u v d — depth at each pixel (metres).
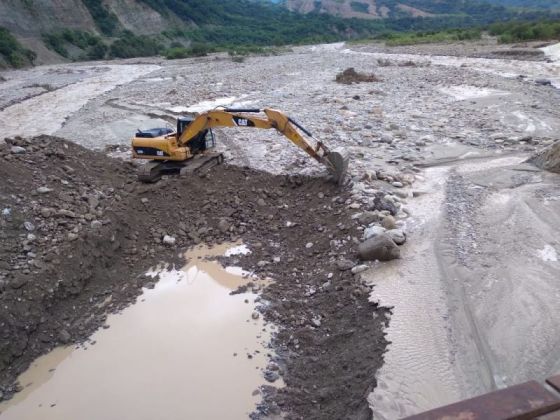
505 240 10.34
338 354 8.09
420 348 7.69
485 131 18.36
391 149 16.59
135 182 14.06
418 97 25.00
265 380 7.81
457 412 2.43
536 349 7.46
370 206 11.74
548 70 31.69
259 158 16.14
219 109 13.83
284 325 9.04
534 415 2.42
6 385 7.98
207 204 13.11
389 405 6.66
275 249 11.58
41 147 13.59
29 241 10.12
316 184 13.49
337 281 9.80
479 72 31.97
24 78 45.00
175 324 9.23
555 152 13.89
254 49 68.25
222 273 10.82
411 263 9.83
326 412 7.02
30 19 65.25
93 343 8.86
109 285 10.41
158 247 11.83
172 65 54.66
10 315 8.62
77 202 11.88
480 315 8.28
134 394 7.71
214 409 7.34
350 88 28.67
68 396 7.75
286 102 25.62
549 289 8.73
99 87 36.97
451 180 13.59
